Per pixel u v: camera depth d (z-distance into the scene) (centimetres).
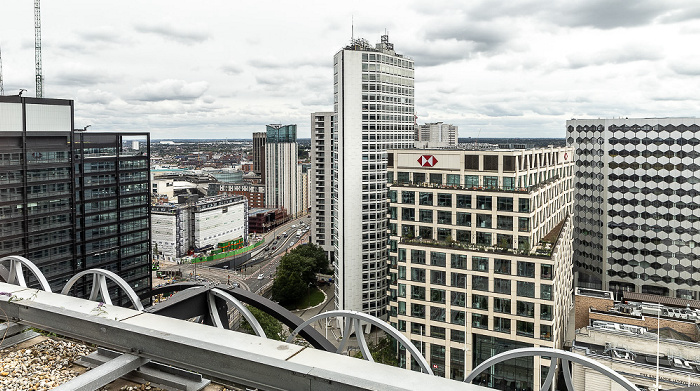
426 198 7856
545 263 6688
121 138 11900
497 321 7056
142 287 12306
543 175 8638
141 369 1142
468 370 7269
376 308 12481
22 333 1380
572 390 1041
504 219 7212
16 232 9738
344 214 12081
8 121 9625
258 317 10488
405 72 13350
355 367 927
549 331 6712
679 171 13138
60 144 10519
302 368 895
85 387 959
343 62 11862
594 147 14788
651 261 13650
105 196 11400
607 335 6781
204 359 997
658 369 5556
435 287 7481
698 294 13088
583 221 15488
